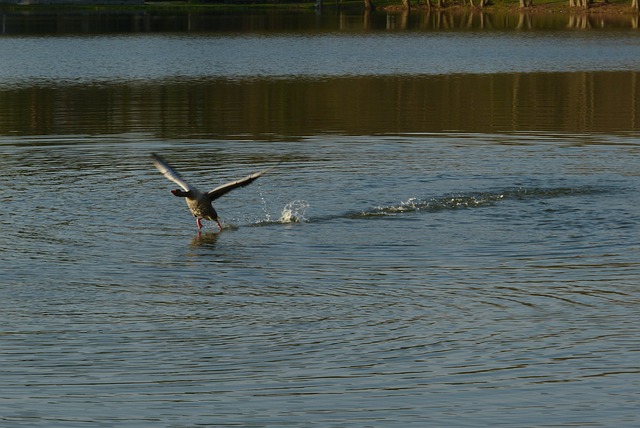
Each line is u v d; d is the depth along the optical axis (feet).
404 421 35.19
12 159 84.53
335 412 35.86
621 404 36.47
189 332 43.50
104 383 38.19
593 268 52.85
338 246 57.31
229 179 75.25
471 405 36.45
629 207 66.13
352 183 73.67
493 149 89.10
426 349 41.55
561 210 65.36
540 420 35.32
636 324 44.37
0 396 37.11
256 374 39.06
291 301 47.80
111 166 81.10
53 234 59.98
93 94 139.64
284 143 93.20
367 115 114.93
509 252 55.98
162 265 53.83
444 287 49.88
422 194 69.92
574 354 40.98
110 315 45.73
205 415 35.63
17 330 43.68
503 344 42.09
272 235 59.88
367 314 45.88
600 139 94.53
